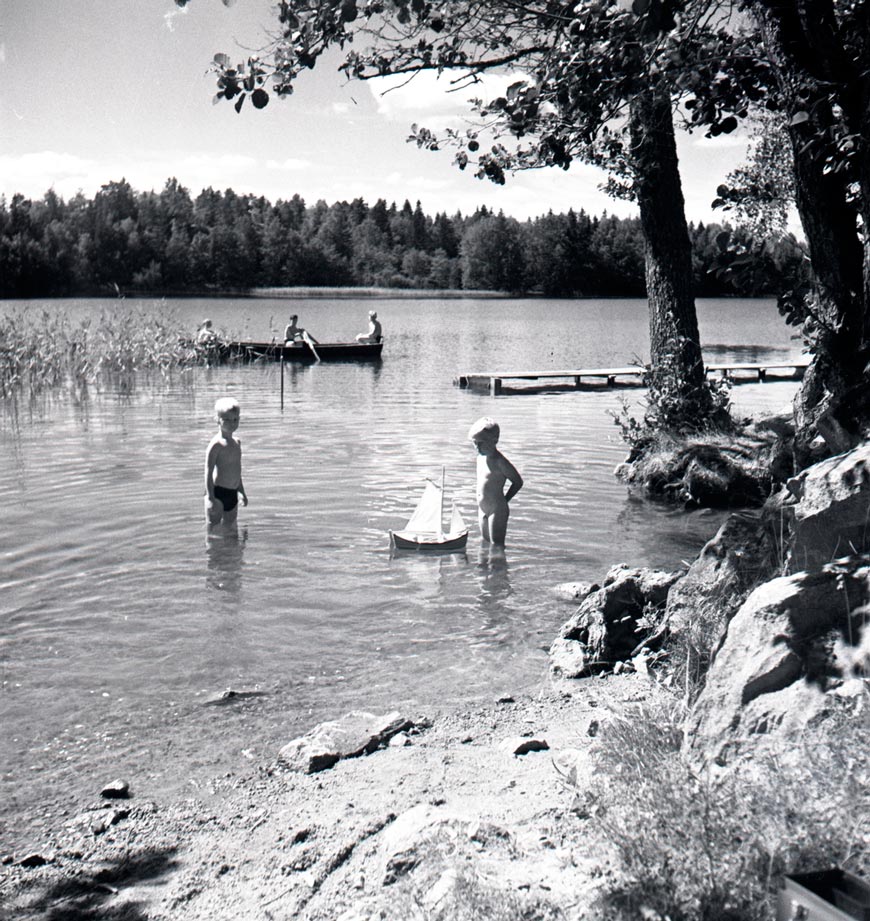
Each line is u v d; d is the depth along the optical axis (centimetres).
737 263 704
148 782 569
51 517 1174
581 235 15588
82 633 809
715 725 450
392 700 688
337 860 457
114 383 2734
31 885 461
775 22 770
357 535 1122
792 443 888
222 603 888
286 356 3694
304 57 702
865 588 457
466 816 469
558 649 760
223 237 14725
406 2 719
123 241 13412
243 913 425
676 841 365
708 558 688
